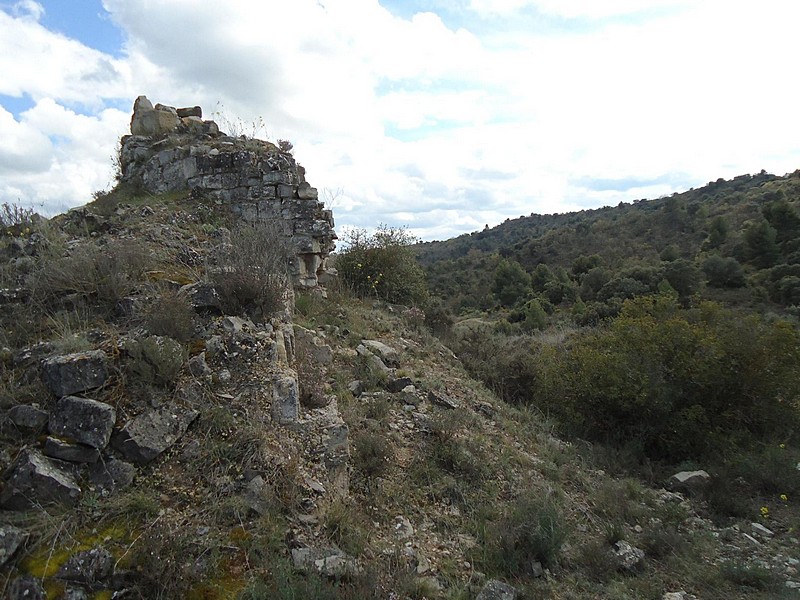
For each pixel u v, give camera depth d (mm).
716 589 4262
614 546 4809
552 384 8555
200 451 3742
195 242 7648
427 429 5957
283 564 3148
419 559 3879
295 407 4441
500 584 3717
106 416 3586
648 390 7371
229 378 4461
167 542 3062
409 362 8375
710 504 5969
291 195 9711
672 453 7336
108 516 3184
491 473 5523
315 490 3900
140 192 10477
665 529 5195
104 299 5125
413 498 4742
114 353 4203
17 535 2920
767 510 5797
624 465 6988
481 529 4496
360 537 3764
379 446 5000
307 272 9930
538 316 25156
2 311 4910
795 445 7402
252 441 3852
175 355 4270
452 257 71875
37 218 7375
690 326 8328
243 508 3436
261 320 5629
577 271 41594
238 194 9609
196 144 10461
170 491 3455
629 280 29344
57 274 5230
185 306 4996
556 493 5516
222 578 3035
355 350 7773
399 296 12688
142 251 6066
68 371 3801
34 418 3607
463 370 9234
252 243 6445
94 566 2875
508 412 7844
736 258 32062
